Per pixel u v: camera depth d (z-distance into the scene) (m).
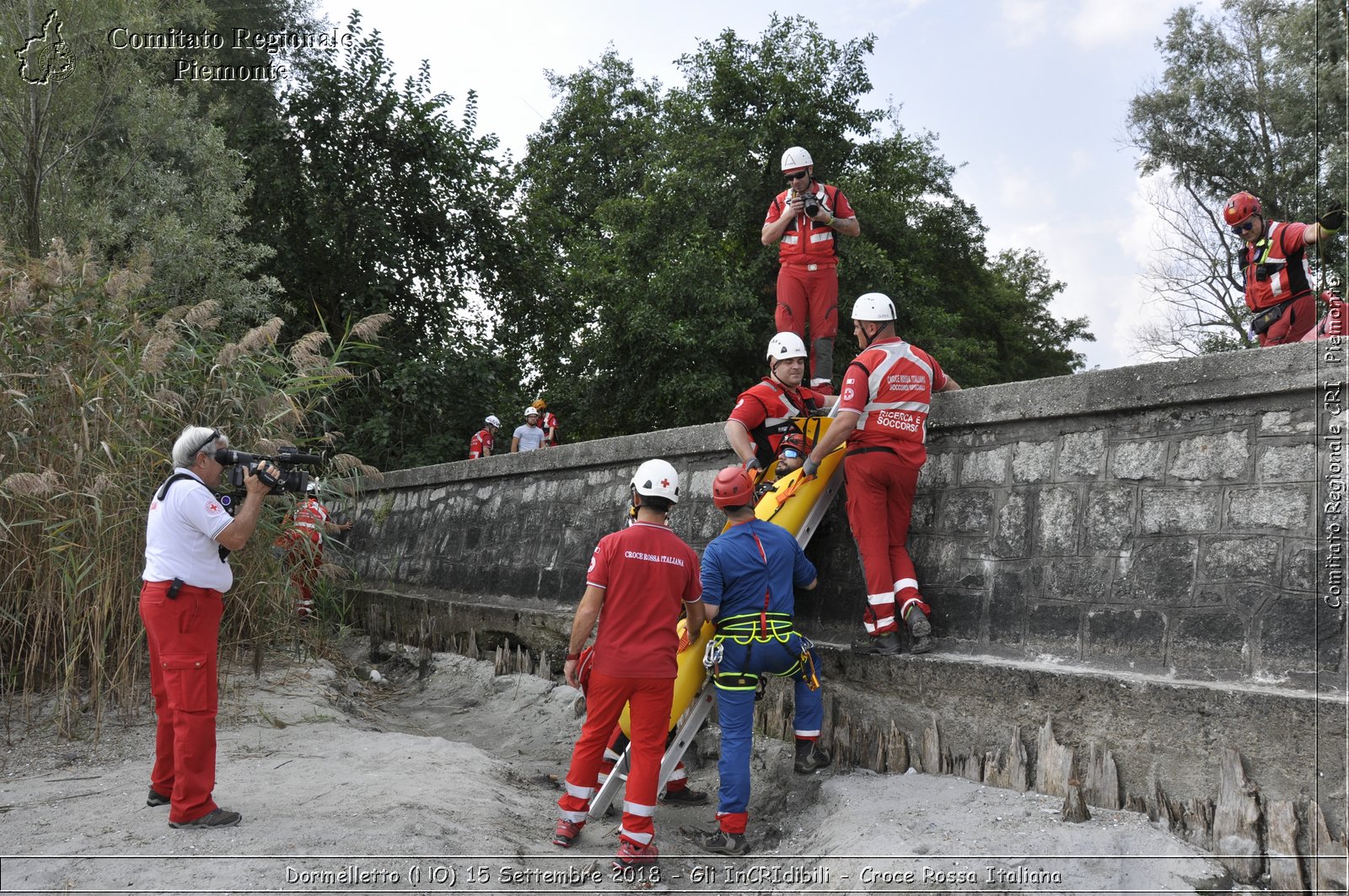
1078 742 4.32
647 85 30.64
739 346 18.77
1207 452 4.24
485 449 14.98
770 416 5.62
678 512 7.38
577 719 7.22
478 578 9.95
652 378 20.06
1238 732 3.77
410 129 19.56
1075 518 4.71
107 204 12.40
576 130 30.31
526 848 4.54
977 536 5.16
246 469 4.50
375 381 17.92
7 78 10.82
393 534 11.90
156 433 6.79
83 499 6.15
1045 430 4.92
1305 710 3.59
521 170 29.62
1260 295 5.81
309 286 19.42
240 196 14.66
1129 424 4.56
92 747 5.75
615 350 20.38
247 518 4.38
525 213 26.83
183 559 4.31
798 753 5.17
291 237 19.27
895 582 5.22
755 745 5.89
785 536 4.98
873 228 20.23
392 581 11.17
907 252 21.69
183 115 14.08
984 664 4.76
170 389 7.05
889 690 5.23
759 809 5.29
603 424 21.81
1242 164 24.48
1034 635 4.80
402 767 5.56
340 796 4.90
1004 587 4.98
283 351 9.38
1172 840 3.76
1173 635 4.22
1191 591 4.20
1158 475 4.41
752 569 4.84
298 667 8.27
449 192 20.61
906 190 23.20
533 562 9.12
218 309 7.75
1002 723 4.65
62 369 6.32
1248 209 5.82
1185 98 24.27
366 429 17.30
